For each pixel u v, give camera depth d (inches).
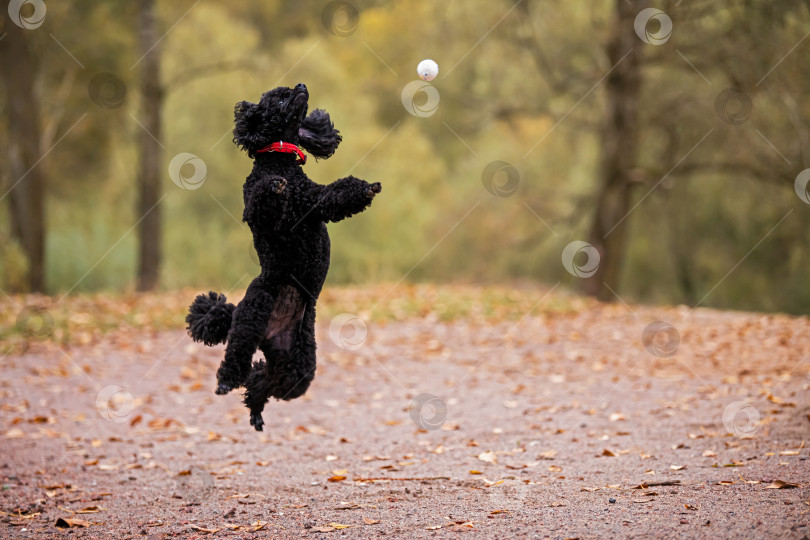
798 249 788.0
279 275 161.5
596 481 215.6
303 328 166.2
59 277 812.6
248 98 904.3
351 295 607.8
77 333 476.4
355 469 251.9
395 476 238.8
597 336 477.4
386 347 457.7
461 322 518.9
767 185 724.0
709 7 623.2
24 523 203.9
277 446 288.0
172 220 942.4
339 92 990.4
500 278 1048.8
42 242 661.3
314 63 952.3
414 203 1057.5
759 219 789.9
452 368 412.8
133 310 538.0
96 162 928.9
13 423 319.6
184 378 396.8
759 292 896.3
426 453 271.6
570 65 714.8
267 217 155.9
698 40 642.2
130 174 895.7
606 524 171.3
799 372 356.8
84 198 946.1
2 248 613.3
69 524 199.6
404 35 879.1
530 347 454.6
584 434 283.7
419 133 1147.9
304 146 168.9
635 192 828.6
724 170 674.8
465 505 198.5
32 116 652.7
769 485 192.9
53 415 333.7
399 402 352.2
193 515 205.6
